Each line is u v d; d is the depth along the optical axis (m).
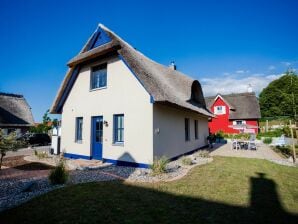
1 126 26.09
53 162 10.94
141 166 9.60
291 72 16.53
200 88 16.80
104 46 11.09
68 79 13.31
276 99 49.78
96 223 4.10
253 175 8.17
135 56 11.57
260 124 40.69
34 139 23.66
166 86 12.04
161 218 4.31
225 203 5.19
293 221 4.27
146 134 9.62
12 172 8.56
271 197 5.65
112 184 6.69
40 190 6.09
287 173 8.63
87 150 12.02
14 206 4.92
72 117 13.31
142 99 9.91
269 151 16.69
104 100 11.49
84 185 6.54
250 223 4.16
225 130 33.94
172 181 7.16
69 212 4.57
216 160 11.90
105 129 11.25
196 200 5.36
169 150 11.23
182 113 13.48
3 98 30.22
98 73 12.38
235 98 37.12
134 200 5.28
